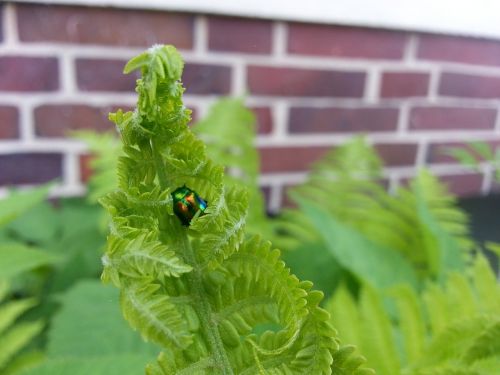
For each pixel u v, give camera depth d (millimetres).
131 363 273
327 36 752
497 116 863
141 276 125
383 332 265
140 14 683
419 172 548
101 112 708
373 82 791
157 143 140
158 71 125
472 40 811
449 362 238
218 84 727
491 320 224
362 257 410
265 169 776
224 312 149
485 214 765
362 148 612
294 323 130
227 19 706
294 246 511
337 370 145
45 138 708
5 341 338
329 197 571
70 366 271
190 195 137
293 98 762
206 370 146
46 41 671
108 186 530
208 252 139
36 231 617
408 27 771
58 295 455
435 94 826
